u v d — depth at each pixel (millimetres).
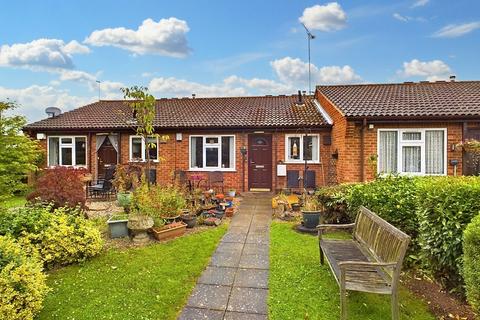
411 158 10156
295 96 17000
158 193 7719
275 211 9156
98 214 8961
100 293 4238
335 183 11391
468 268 3297
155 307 3902
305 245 6152
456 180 4469
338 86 14727
